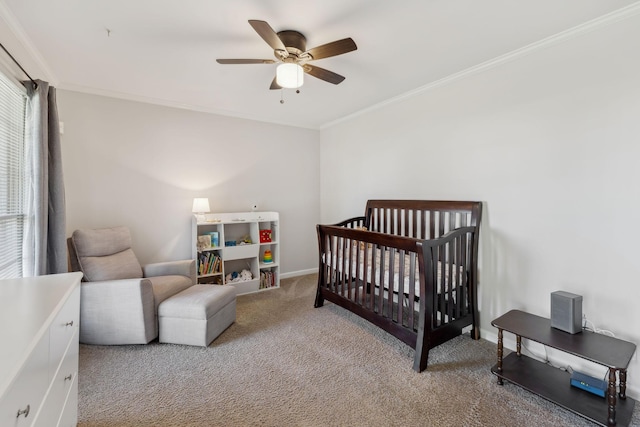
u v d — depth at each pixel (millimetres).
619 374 1718
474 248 2520
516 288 2367
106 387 1906
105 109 3225
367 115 3838
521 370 1969
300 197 4684
